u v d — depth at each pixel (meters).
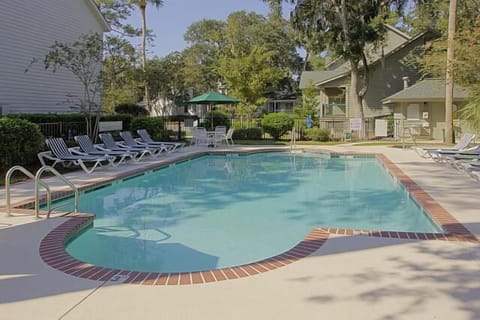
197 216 7.75
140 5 33.12
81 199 9.14
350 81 26.73
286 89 51.91
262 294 3.60
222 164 15.48
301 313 3.24
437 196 7.85
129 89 27.72
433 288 3.67
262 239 6.29
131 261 5.29
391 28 27.95
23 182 9.81
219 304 3.41
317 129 23.06
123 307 3.37
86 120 15.93
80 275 4.06
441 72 18.61
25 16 15.62
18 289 3.72
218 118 24.78
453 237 5.18
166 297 3.55
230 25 45.16
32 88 16.17
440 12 25.91
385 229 6.75
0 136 10.45
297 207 8.48
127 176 11.34
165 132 21.50
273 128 23.19
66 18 18.08
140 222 7.28
